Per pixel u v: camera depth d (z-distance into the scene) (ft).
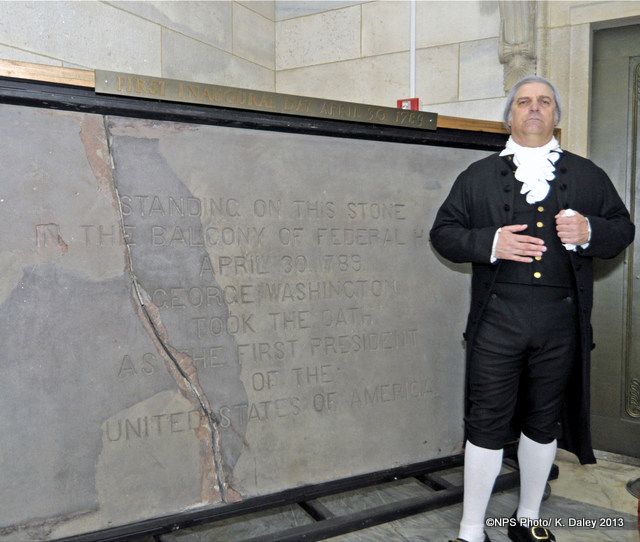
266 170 7.77
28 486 6.58
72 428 6.77
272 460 7.88
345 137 8.25
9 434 6.48
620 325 10.93
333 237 8.25
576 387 7.65
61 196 6.63
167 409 7.26
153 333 7.16
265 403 7.82
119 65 10.48
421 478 9.15
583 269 7.30
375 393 8.60
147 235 7.09
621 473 10.32
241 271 7.64
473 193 7.75
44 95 6.43
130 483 7.07
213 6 12.21
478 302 7.61
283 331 7.93
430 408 9.02
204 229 7.40
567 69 10.69
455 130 8.86
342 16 12.90
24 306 6.50
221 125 7.45
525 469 7.76
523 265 7.21
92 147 6.78
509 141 7.88
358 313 8.45
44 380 6.62
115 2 10.38
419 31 12.01
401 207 8.73
